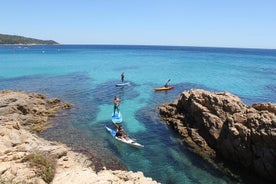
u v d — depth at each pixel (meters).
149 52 197.00
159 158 24.22
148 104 40.88
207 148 26.25
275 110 24.27
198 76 70.38
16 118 30.06
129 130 30.44
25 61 103.50
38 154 15.62
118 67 88.12
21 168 14.12
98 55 150.75
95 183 13.53
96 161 23.05
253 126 22.88
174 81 62.00
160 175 21.50
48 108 37.09
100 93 47.56
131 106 39.59
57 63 98.38
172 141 27.83
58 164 16.58
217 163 23.77
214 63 108.81
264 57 157.00
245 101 44.50
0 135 19.31
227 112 27.64
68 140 27.05
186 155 24.94
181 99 34.00
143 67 89.38
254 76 72.31
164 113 35.34
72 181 13.74
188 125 30.12
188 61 117.00
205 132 27.77
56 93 46.91
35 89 49.84
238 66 98.25
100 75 68.94
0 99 33.38
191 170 22.42
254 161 22.22
